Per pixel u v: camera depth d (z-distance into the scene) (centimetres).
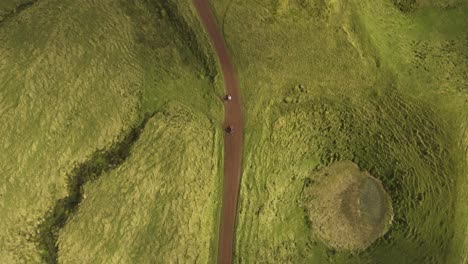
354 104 3547
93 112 3406
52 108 3344
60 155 3350
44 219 3338
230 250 3434
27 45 3353
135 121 3478
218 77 3428
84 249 3316
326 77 3481
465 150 3566
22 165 3297
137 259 3338
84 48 3406
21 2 3466
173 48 3469
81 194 3372
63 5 3434
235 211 3444
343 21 3403
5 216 3269
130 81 3469
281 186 3525
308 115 3538
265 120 3481
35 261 3319
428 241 3572
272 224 3500
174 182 3400
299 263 3562
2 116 3278
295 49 3412
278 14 3331
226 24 3372
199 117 3466
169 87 3497
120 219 3350
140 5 3469
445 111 3584
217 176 3434
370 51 3506
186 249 3362
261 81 3453
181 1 3378
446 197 3547
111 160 3416
